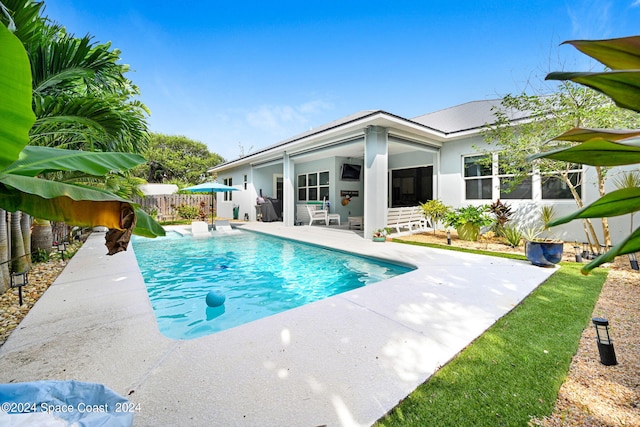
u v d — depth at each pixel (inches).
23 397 43.5
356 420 58.4
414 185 425.4
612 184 237.6
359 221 382.0
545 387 67.9
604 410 60.7
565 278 155.1
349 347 86.1
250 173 584.1
